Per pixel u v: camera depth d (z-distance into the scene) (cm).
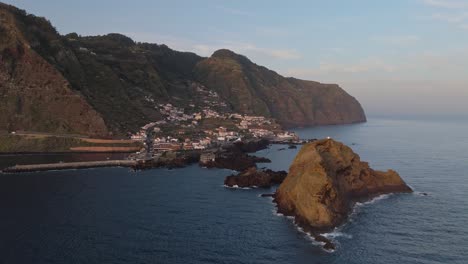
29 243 8031
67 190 12638
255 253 7669
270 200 11594
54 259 7319
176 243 8144
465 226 9088
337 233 8644
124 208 10575
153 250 7788
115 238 8375
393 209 10400
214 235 8600
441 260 7319
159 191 12706
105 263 7194
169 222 9444
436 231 8769
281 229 8981
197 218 9769
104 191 12588
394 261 7281
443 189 12669
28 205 10725
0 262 7162
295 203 10044
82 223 9288
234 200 11575
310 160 10794
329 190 9675
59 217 9700
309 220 9188
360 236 8462
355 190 11619
